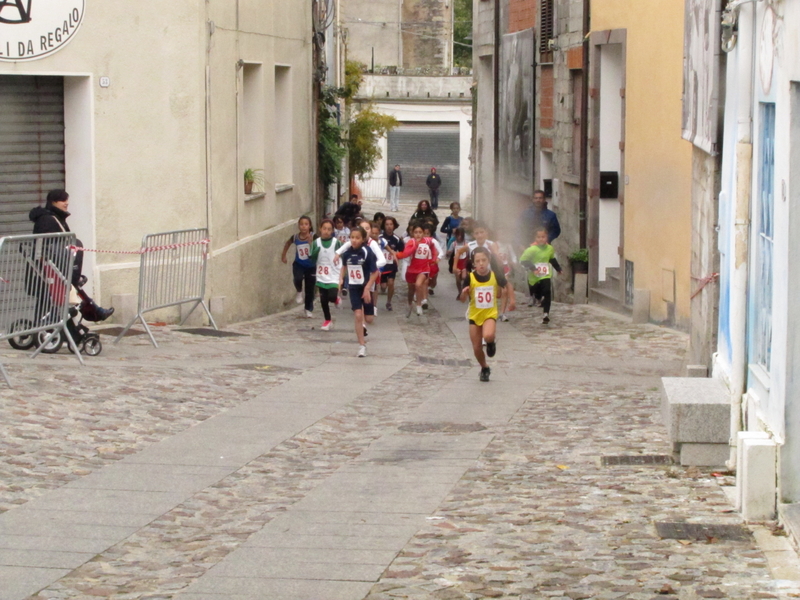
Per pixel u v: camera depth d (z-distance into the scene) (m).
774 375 13.13
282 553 12.02
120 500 14.26
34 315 22.39
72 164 29.89
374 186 115.69
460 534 12.72
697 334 22.62
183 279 29.53
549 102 46.88
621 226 38.19
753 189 14.71
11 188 29.12
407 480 15.58
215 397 21.61
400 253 39.50
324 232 33.94
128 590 10.82
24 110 29.14
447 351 30.66
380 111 112.81
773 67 13.27
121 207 30.41
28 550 12.05
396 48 133.50
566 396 22.88
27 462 15.75
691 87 23.69
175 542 12.58
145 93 30.55
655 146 34.38
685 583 10.78
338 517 13.56
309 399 22.00
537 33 48.28
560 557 11.70
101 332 28.69
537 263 36.22
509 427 19.59
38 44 28.42
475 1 64.12
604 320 36.62
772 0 13.38
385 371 25.92
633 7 36.06
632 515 13.35
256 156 38.66
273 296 40.12
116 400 20.25
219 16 33.19
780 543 11.99
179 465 16.27
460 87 112.56
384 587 10.84
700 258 22.41
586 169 41.06
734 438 15.33
